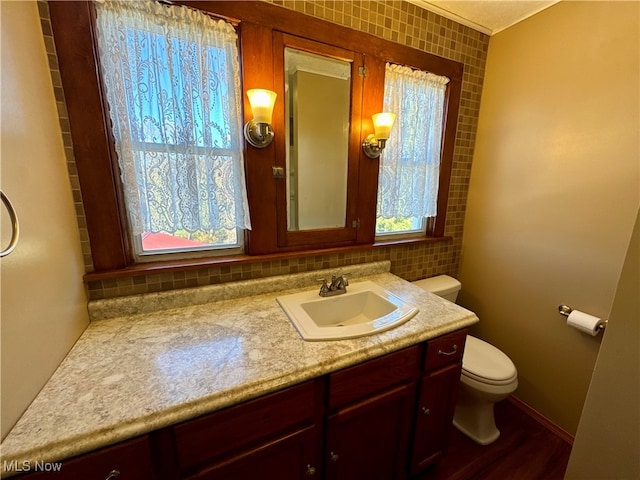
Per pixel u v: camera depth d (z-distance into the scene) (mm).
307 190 1389
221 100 1109
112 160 1015
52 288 789
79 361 821
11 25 689
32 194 724
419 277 1879
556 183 1474
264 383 762
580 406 1462
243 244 1324
